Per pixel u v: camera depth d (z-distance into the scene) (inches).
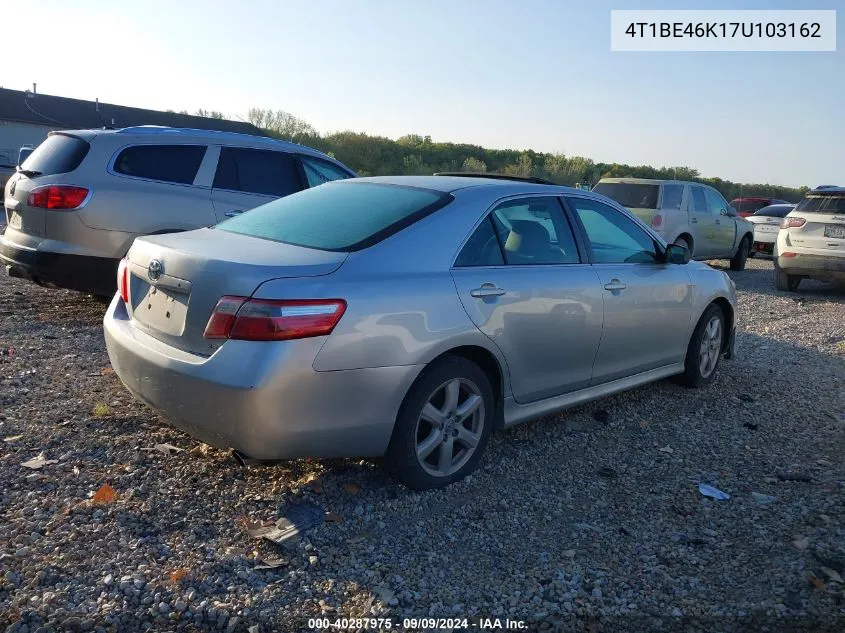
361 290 133.7
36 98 1614.2
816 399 227.0
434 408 148.3
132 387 146.0
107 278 264.7
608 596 118.6
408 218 151.8
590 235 189.8
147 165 273.3
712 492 156.6
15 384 193.6
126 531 128.4
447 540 134.0
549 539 135.9
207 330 129.1
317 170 325.7
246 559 123.6
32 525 127.4
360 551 128.5
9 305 290.0
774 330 334.6
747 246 639.8
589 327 179.6
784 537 138.1
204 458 157.6
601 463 171.3
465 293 149.9
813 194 472.4
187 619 108.3
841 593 119.7
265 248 143.0
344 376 131.0
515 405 167.0
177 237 155.8
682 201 546.3
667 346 212.8
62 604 108.7
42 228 256.2
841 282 470.3
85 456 154.5
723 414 209.3
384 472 157.0
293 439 129.0
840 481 164.2
